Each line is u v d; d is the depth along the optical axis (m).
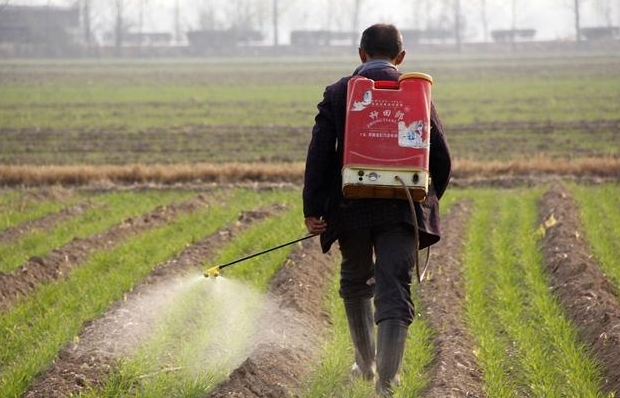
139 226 28.09
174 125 68.88
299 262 20.95
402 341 10.86
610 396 12.36
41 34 180.75
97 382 12.45
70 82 112.56
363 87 10.81
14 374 12.58
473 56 170.38
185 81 114.50
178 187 39.72
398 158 10.71
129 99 90.81
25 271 19.92
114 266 21.83
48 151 55.25
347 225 11.08
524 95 88.62
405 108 10.77
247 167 42.34
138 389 12.37
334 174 11.30
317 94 95.69
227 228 26.67
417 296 18.59
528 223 27.33
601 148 53.59
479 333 15.55
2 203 33.94
